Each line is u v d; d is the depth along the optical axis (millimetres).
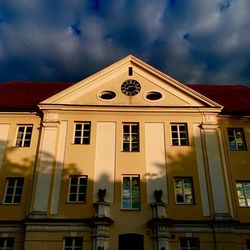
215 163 20047
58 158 19953
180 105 22203
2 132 21281
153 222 17688
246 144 21078
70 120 21422
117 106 21750
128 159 20094
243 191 19625
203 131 21172
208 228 17969
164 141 20797
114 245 17422
